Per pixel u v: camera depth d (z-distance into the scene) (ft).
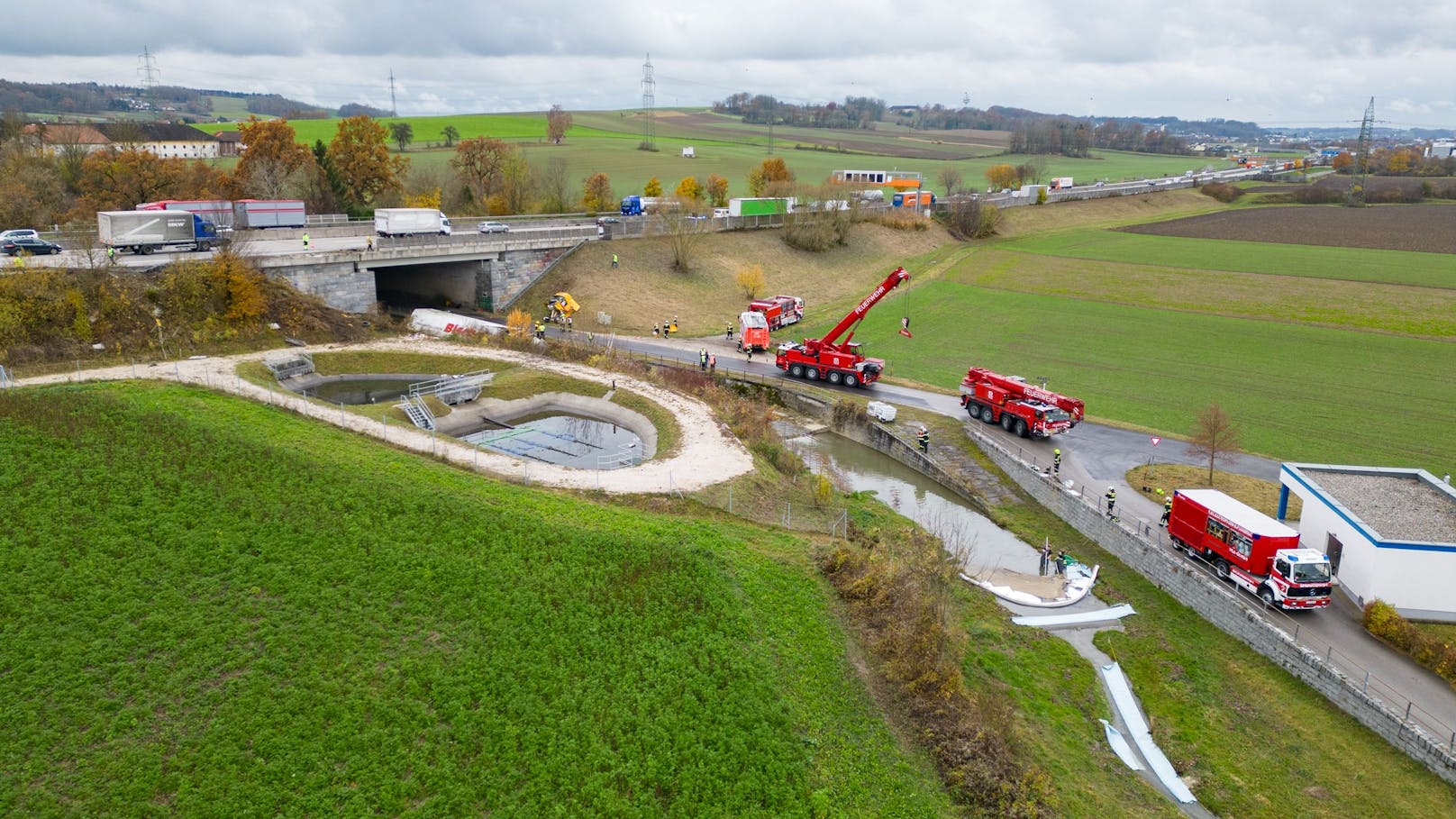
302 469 169.89
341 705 115.34
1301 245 524.11
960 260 479.00
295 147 454.81
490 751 109.70
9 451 164.96
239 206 339.36
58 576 134.62
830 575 155.94
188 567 139.54
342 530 152.05
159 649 123.13
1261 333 335.26
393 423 211.41
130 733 109.40
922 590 144.46
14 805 98.48
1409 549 140.36
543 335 294.46
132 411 186.29
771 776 108.88
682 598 141.08
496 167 496.23
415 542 150.61
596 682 122.01
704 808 104.32
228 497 157.79
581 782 106.63
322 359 259.39
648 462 199.11
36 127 552.41
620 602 138.72
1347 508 154.30
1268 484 195.93
